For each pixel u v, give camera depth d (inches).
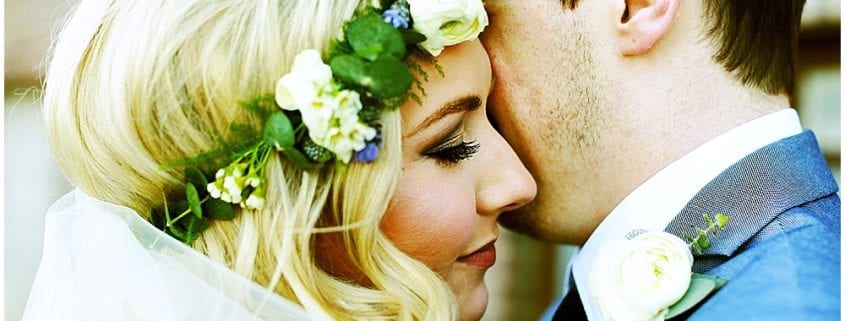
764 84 55.7
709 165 53.8
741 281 48.9
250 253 47.3
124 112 46.4
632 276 49.3
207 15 46.0
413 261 49.2
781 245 48.9
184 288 47.4
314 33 45.8
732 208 51.5
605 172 57.7
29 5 108.1
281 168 46.8
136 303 47.6
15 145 112.2
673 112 55.2
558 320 63.1
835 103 87.6
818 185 52.1
